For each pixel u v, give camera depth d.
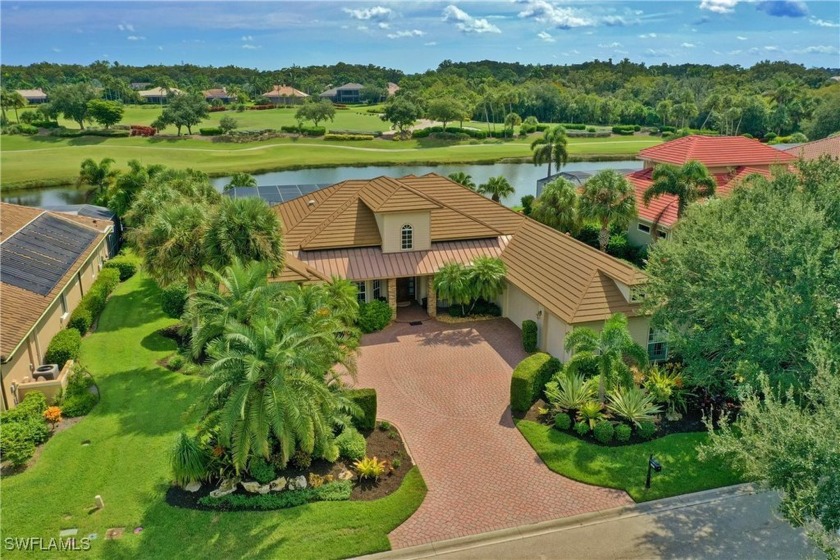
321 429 18.70
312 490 19.00
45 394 24.28
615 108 164.62
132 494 18.98
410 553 16.95
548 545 17.25
